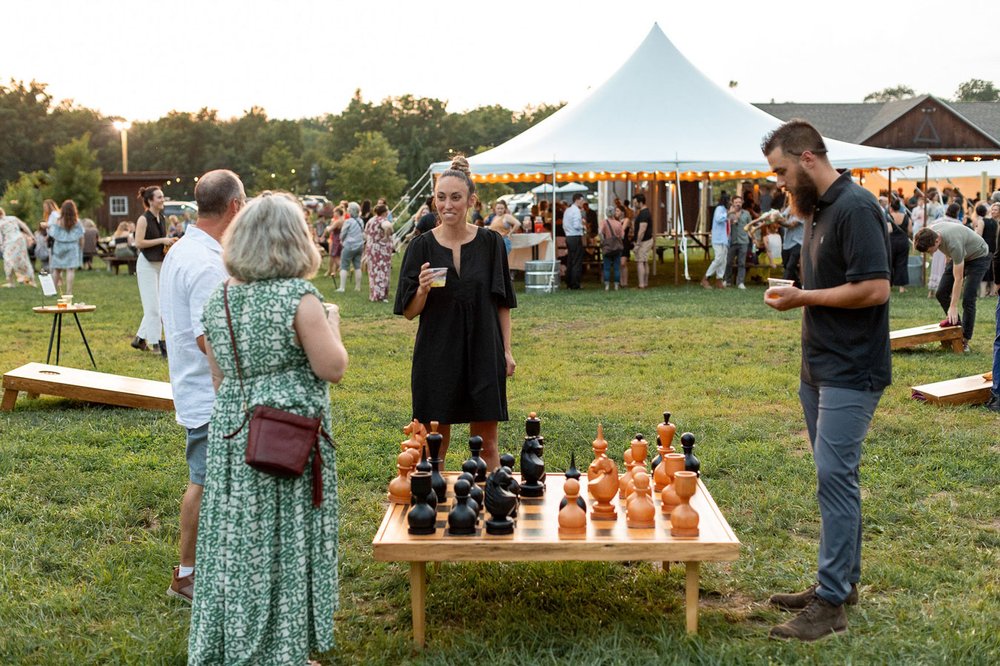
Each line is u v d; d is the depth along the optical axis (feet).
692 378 31.35
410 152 335.26
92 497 18.78
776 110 177.06
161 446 22.59
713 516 13.05
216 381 11.51
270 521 10.74
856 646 12.03
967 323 35.12
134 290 66.74
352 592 14.43
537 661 11.78
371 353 37.55
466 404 15.74
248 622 10.71
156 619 13.46
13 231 68.90
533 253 67.21
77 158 172.55
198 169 406.62
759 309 49.78
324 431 11.10
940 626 12.60
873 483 19.21
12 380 26.13
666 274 75.20
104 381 26.89
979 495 18.47
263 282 10.82
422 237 15.79
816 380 13.09
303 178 363.35
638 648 12.05
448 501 13.94
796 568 14.96
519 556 12.10
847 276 12.49
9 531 16.75
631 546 12.06
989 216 55.16
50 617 13.58
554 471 20.16
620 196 99.55
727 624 12.94
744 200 73.72
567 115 68.44
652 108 67.05
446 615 13.62
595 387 29.99
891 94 450.71
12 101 376.48
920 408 25.93
